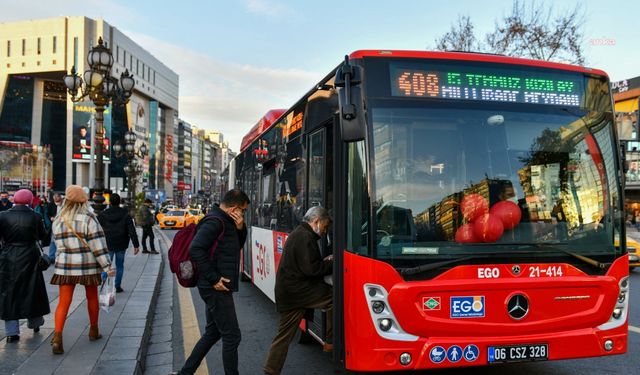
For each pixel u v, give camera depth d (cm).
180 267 470
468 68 471
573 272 450
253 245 998
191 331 753
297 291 505
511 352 430
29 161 10350
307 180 594
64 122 13250
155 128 14638
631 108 4478
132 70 13162
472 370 562
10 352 563
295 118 664
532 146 469
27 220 607
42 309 616
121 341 612
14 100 12656
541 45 2300
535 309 437
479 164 455
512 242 443
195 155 19475
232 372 466
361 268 430
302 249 502
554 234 455
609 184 479
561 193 465
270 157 825
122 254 980
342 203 462
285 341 511
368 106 444
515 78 478
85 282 580
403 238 429
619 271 463
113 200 977
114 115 12469
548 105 481
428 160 447
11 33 12419
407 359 418
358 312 430
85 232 584
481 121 462
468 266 430
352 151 455
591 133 487
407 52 462
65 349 577
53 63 12150
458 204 443
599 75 501
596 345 450
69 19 12162
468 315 426
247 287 1150
